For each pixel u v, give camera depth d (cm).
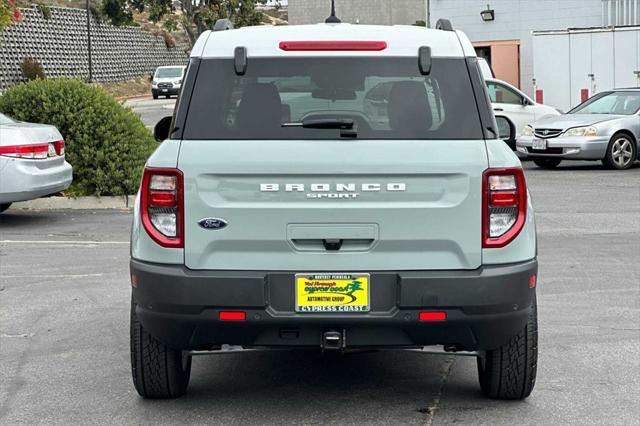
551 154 2094
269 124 562
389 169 552
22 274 1082
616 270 1077
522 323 570
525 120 2350
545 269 1083
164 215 560
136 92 6588
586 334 809
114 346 788
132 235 589
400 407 628
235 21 4656
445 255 557
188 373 657
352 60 584
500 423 595
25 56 5512
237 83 577
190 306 552
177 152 559
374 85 579
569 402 636
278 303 554
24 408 632
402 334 561
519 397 634
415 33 594
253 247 555
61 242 1292
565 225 1387
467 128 564
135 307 607
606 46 2625
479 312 554
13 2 2059
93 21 6462
